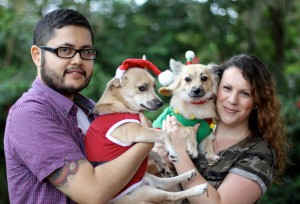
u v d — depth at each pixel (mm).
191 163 3146
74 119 2930
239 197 2992
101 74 7703
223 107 3311
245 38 9078
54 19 2857
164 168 3416
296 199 7254
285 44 9625
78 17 2916
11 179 2725
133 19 11352
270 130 3365
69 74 2867
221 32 9023
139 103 3160
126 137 2900
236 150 3199
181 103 3576
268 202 7047
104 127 2945
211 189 2986
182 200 3139
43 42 2865
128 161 2672
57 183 2555
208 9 8891
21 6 8562
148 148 2832
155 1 11562
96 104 3141
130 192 2932
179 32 10844
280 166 3482
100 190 2523
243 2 8641
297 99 7762
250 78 3236
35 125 2621
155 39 10781
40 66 2898
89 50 2941
